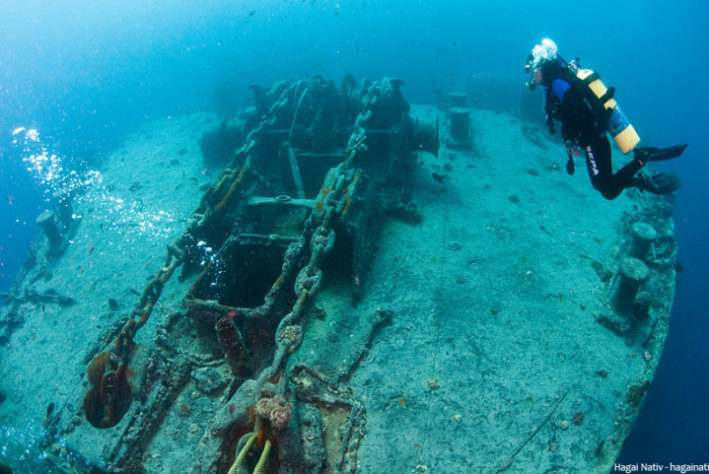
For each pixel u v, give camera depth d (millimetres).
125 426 4414
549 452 4148
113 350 4660
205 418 4578
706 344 6871
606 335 5398
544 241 7090
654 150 2082
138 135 14367
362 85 9086
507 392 4711
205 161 10766
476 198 8367
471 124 12094
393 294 6070
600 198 8469
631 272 5008
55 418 4934
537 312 5719
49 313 6863
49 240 8383
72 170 13727
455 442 4262
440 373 4941
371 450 4227
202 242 6309
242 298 6125
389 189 8188
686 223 9547
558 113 2336
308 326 5566
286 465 3867
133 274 7262
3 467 4230
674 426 5871
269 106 9578
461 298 5969
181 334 5309
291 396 4473
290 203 6152
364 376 4961
